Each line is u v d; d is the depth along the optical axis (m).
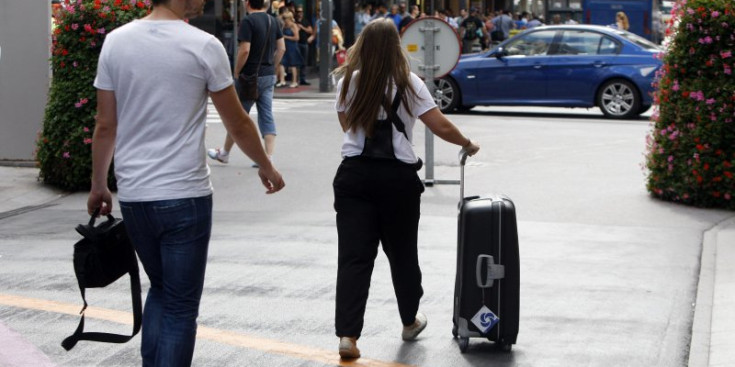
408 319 7.50
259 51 15.83
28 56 16.20
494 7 69.19
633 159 17.42
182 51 5.46
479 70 25.28
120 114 5.54
